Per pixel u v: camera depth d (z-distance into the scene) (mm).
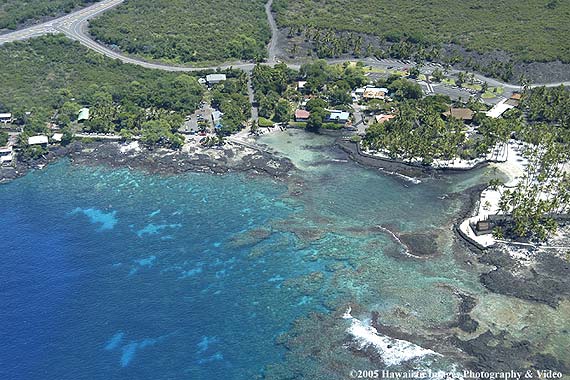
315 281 186875
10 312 178500
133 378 156500
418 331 166000
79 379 156375
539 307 172125
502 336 163125
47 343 167625
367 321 170375
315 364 157750
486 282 182125
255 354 162250
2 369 159625
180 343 166750
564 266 186250
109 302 181625
